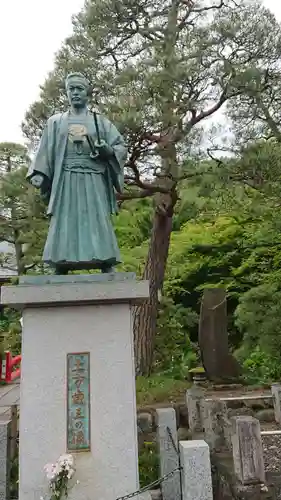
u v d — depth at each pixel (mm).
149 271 12852
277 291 12648
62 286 4973
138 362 12328
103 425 4891
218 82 10297
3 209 11781
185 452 4672
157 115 9148
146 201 13938
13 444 6312
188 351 15320
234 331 18312
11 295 4891
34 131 11070
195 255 19797
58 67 10906
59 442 4809
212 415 7734
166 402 10133
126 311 5184
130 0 11203
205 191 10289
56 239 5418
